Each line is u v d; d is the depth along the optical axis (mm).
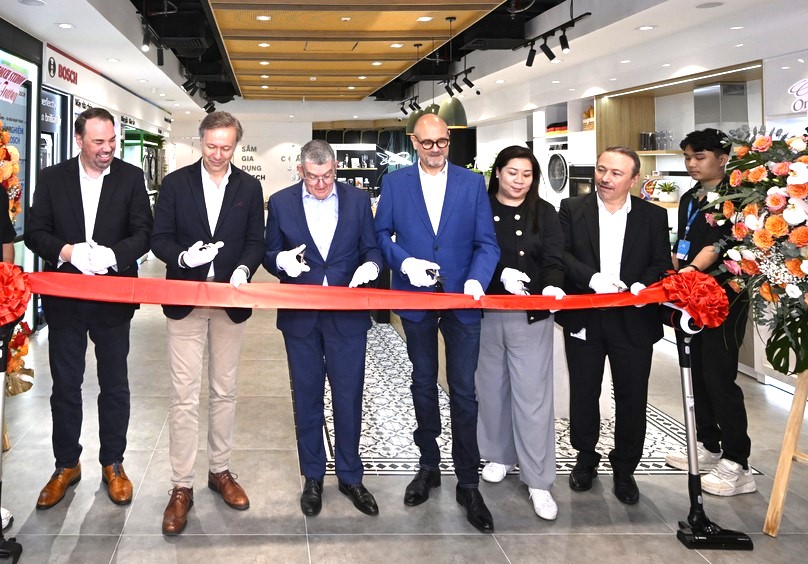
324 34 7527
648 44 6836
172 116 15453
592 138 8141
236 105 15695
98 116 2670
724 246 2982
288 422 4027
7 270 2305
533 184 2947
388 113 16062
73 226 2783
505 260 2914
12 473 3172
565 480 3209
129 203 2871
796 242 2340
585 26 6582
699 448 3404
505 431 3141
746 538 2588
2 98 3100
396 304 2650
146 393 4535
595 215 2977
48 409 4113
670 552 2553
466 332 2752
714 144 3117
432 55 10586
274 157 17438
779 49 5121
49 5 5266
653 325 2922
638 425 2947
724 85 6344
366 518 2801
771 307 3018
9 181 2957
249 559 2471
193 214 2697
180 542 2580
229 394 2902
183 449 2760
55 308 2809
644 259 2955
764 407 4285
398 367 5285
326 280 2775
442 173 2865
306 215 2799
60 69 7000
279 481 3170
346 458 2906
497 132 13000
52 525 2691
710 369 3039
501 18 8047
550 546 2592
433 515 2832
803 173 2301
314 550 2539
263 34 7492
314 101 15922
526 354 2842
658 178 7629
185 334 2715
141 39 7180
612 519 2814
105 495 2965
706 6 5410
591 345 2979
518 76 9586
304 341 2793
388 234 2889
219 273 2727
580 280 2877
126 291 2551
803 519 2826
